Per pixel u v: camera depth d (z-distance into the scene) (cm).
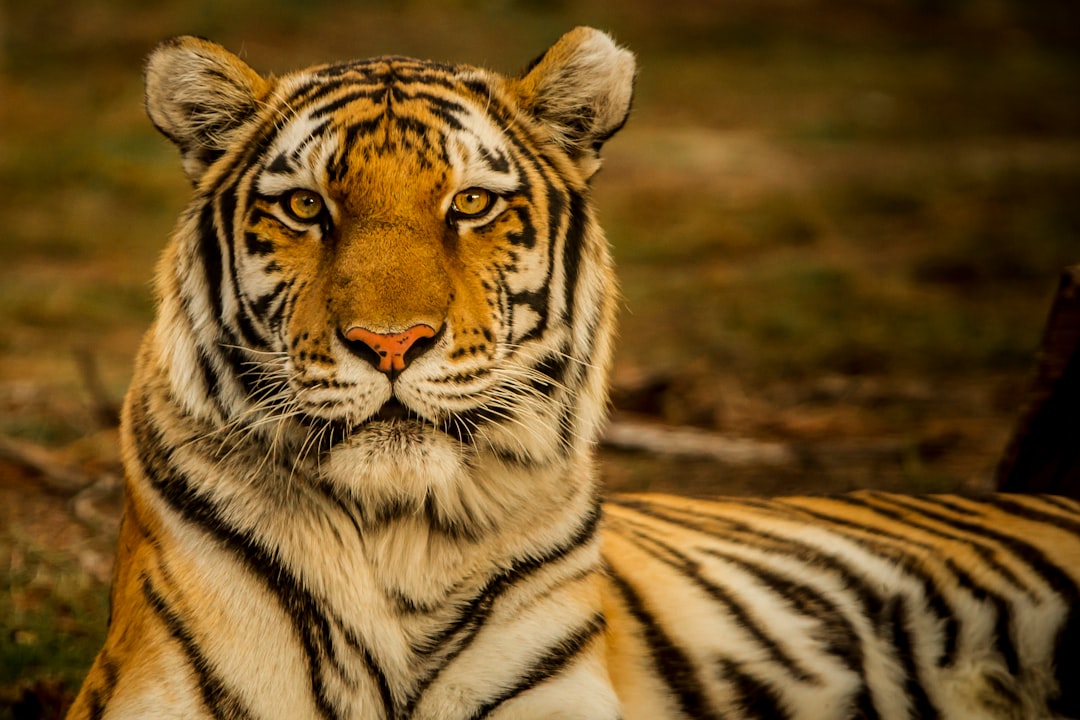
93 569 895
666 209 2627
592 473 621
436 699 556
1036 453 826
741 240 2373
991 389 1427
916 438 1214
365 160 554
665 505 734
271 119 586
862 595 686
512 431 572
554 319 593
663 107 3791
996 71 4675
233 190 576
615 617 628
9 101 3247
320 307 542
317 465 555
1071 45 5272
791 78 4300
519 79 615
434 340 541
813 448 1182
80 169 2650
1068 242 2248
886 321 1750
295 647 546
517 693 559
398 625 556
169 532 557
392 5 4403
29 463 1105
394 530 558
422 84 586
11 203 2462
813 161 3184
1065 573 698
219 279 573
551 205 595
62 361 1526
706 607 654
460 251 564
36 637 784
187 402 566
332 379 537
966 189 2795
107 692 559
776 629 662
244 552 550
